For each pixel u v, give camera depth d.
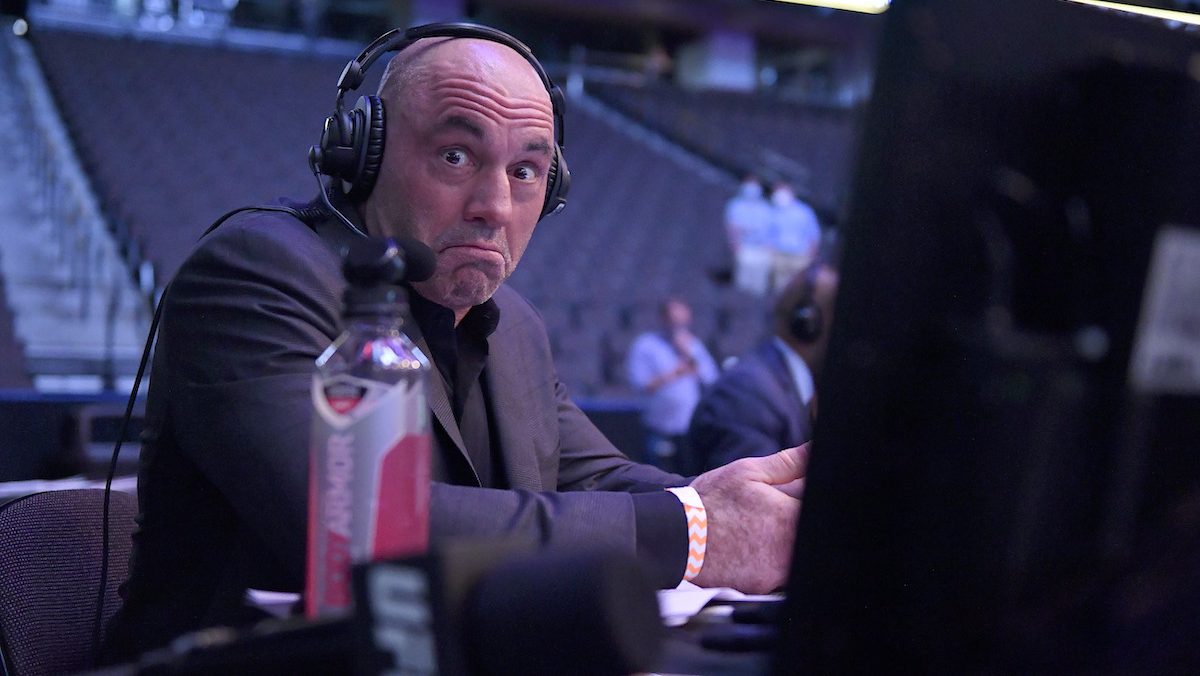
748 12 15.09
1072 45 0.49
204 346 0.93
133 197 8.62
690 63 16.50
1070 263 0.49
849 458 0.48
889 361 0.48
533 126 1.05
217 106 10.89
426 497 0.64
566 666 0.45
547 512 0.84
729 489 0.90
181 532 1.00
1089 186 0.49
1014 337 0.48
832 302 0.48
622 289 9.31
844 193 0.48
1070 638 0.50
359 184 1.06
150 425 1.01
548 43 15.84
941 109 0.47
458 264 1.04
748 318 8.96
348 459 0.62
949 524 0.49
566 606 0.45
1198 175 0.50
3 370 5.80
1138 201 0.49
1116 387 0.50
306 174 9.96
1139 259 0.49
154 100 10.63
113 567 1.10
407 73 1.05
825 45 15.58
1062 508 0.50
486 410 1.15
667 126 13.56
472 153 1.03
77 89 10.42
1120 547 0.50
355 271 0.66
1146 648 0.51
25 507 1.07
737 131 13.89
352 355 0.66
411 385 0.66
